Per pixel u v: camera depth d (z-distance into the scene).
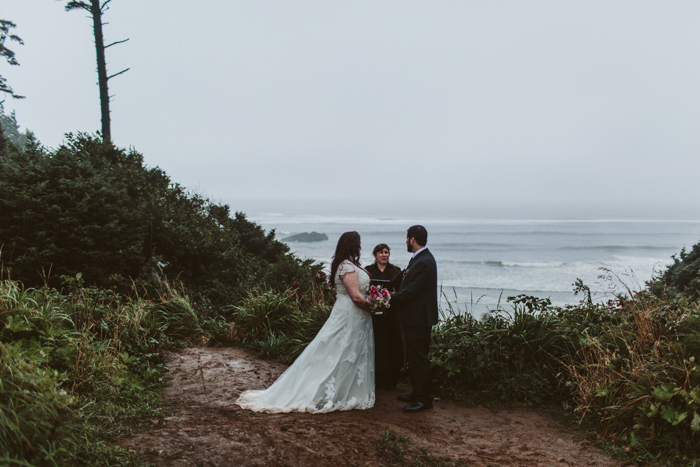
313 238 70.31
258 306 7.25
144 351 5.39
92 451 2.80
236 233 14.04
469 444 3.85
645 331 4.61
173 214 11.37
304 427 3.87
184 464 2.97
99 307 5.39
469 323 5.66
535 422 4.39
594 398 4.32
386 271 5.34
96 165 12.09
